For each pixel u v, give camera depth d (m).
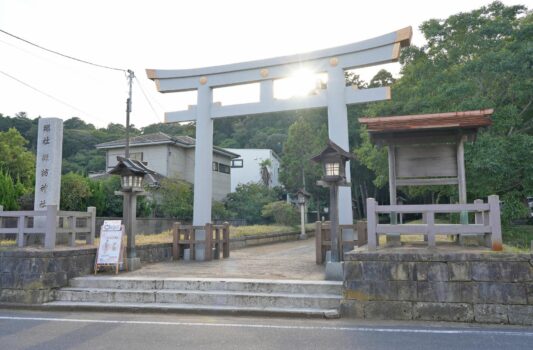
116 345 4.83
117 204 19.27
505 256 5.87
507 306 5.78
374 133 8.25
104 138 45.97
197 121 12.15
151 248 10.84
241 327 5.70
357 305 6.25
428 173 8.31
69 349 4.67
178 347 4.73
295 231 24.20
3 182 13.87
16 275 7.46
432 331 5.37
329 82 10.73
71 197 16.34
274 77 11.42
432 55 15.39
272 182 37.97
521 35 13.33
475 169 12.16
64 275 7.82
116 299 7.29
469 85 13.03
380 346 4.69
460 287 5.96
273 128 49.31
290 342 4.90
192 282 7.49
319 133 32.84
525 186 12.65
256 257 12.52
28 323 6.06
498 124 12.79
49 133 10.09
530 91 12.98
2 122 44.84
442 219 21.69
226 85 12.02
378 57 10.30
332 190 8.02
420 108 14.02
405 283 6.14
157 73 12.63
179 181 23.75
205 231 11.54
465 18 14.56
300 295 6.84
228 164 31.66
